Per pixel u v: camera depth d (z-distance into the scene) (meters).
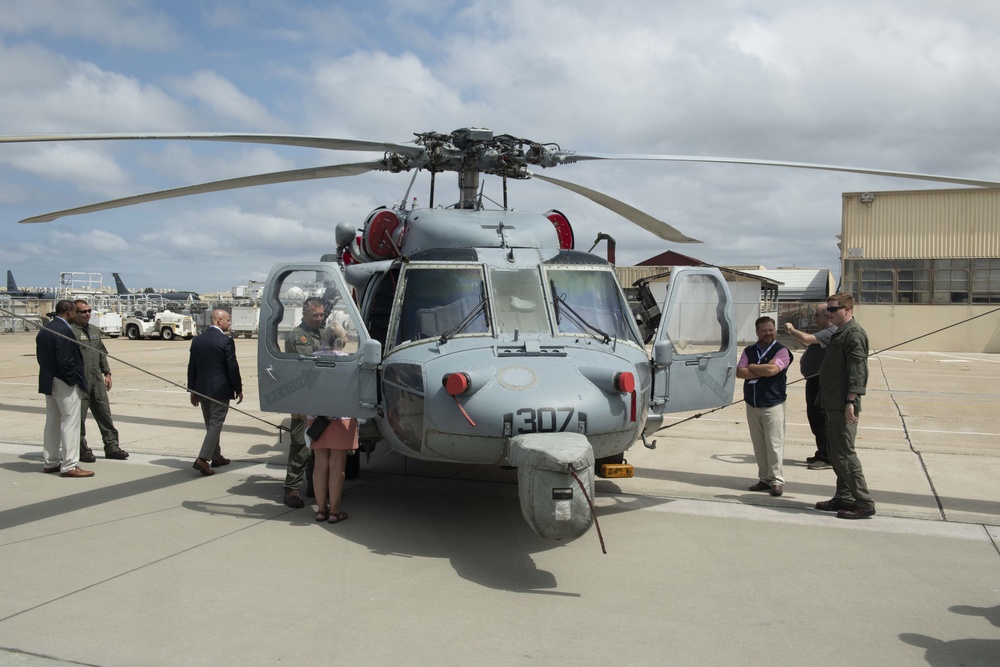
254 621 3.99
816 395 7.85
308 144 6.04
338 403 5.79
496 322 5.72
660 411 5.99
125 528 5.64
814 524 5.88
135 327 35.06
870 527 5.80
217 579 4.60
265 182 7.14
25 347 28.50
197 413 11.60
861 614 4.16
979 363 23.39
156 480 7.23
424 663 3.54
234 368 7.51
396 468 7.84
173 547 5.21
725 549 5.27
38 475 7.38
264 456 8.46
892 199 31.03
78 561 4.91
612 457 6.31
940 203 30.56
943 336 30.58
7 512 6.05
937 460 8.23
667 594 4.43
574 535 4.49
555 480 4.46
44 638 3.76
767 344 6.82
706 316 6.35
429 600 4.30
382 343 6.40
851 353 5.93
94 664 3.50
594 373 5.18
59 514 6.01
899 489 6.94
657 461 8.32
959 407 12.73
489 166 6.96
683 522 5.94
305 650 3.66
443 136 6.75
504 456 4.96
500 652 3.66
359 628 3.92
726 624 4.02
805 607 4.25
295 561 4.95
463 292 5.91
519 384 4.98
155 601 4.25
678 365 6.12
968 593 4.48
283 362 5.97
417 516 6.07
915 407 12.74
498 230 6.50
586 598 4.36
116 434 8.21
